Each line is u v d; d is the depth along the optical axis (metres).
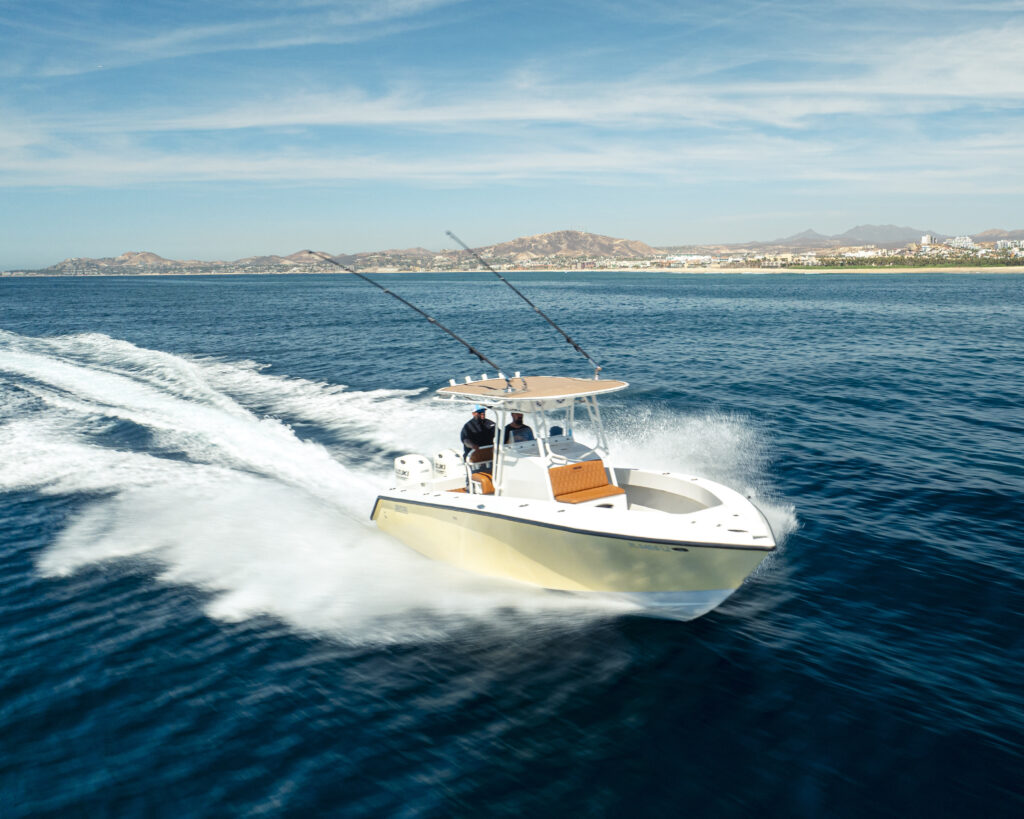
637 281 164.12
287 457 13.05
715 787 4.92
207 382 21.19
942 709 5.66
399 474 9.34
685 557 6.78
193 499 10.80
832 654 6.53
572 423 8.85
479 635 7.05
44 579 8.27
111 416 16.27
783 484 11.36
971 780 4.89
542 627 7.19
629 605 7.43
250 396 18.92
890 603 7.45
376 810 4.82
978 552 8.59
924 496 10.60
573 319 47.50
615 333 36.84
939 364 24.11
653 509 8.63
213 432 14.82
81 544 9.19
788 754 5.22
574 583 7.55
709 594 7.00
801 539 9.13
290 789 5.04
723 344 31.03
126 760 5.36
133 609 7.62
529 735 5.55
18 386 20.23
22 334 37.44
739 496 7.74
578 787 4.98
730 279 170.12
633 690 6.08
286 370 23.70
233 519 10.04
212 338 34.91
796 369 23.31
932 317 45.72
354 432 14.84
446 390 8.62
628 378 21.94
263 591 7.98
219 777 5.17
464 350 29.52
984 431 14.54
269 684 6.29
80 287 155.50
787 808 4.71
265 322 46.03
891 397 18.28
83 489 11.22
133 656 6.75
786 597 7.66
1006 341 31.14
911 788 4.84
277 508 10.48
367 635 7.08
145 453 13.23
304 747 5.48
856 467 12.10
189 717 5.86
